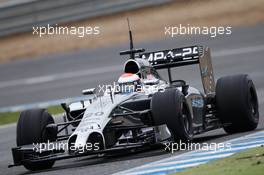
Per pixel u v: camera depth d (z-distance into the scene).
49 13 126.56
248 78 41.41
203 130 39.34
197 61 41.31
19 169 37.66
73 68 103.19
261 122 45.97
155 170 29.28
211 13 124.19
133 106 36.66
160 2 129.75
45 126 35.91
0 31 127.31
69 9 126.94
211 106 41.97
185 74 83.69
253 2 125.75
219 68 84.75
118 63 100.56
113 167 32.09
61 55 117.56
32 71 107.69
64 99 79.31
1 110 78.81
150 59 42.22
